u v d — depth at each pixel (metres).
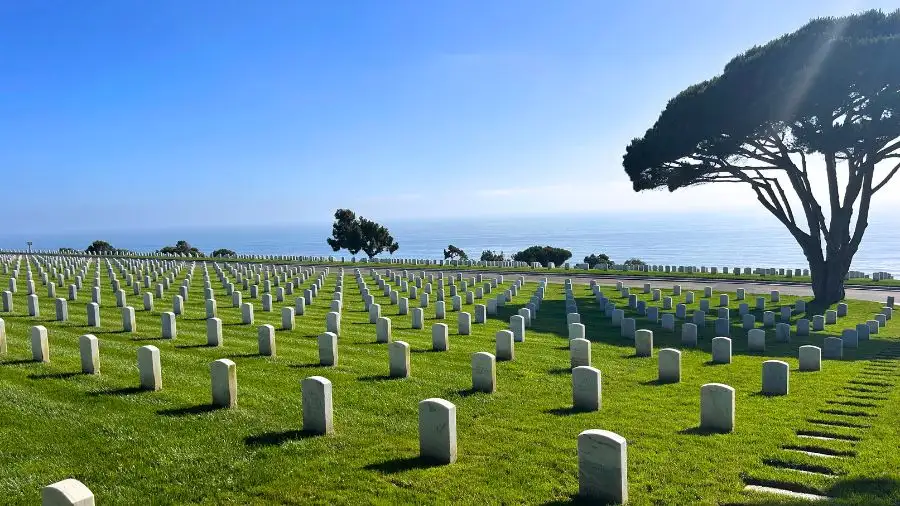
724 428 11.36
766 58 30.05
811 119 29.92
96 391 12.93
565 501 8.40
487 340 22.00
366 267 62.62
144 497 8.45
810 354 17.31
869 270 94.75
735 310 33.03
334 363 16.48
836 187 34.12
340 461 9.69
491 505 8.25
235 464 9.50
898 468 9.43
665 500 8.36
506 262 65.75
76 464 9.43
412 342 21.03
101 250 84.31
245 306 23.38
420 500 8.38
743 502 8.26
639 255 147.12
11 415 11.24
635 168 36.09
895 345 22.77
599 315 30.55
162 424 11.16
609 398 13.94
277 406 12.39
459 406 12.97
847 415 12.56
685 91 34.94
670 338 24.00
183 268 53.62
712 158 34.38
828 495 8.56
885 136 29.45
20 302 27.08
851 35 29.70
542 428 11.51
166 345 18.30
